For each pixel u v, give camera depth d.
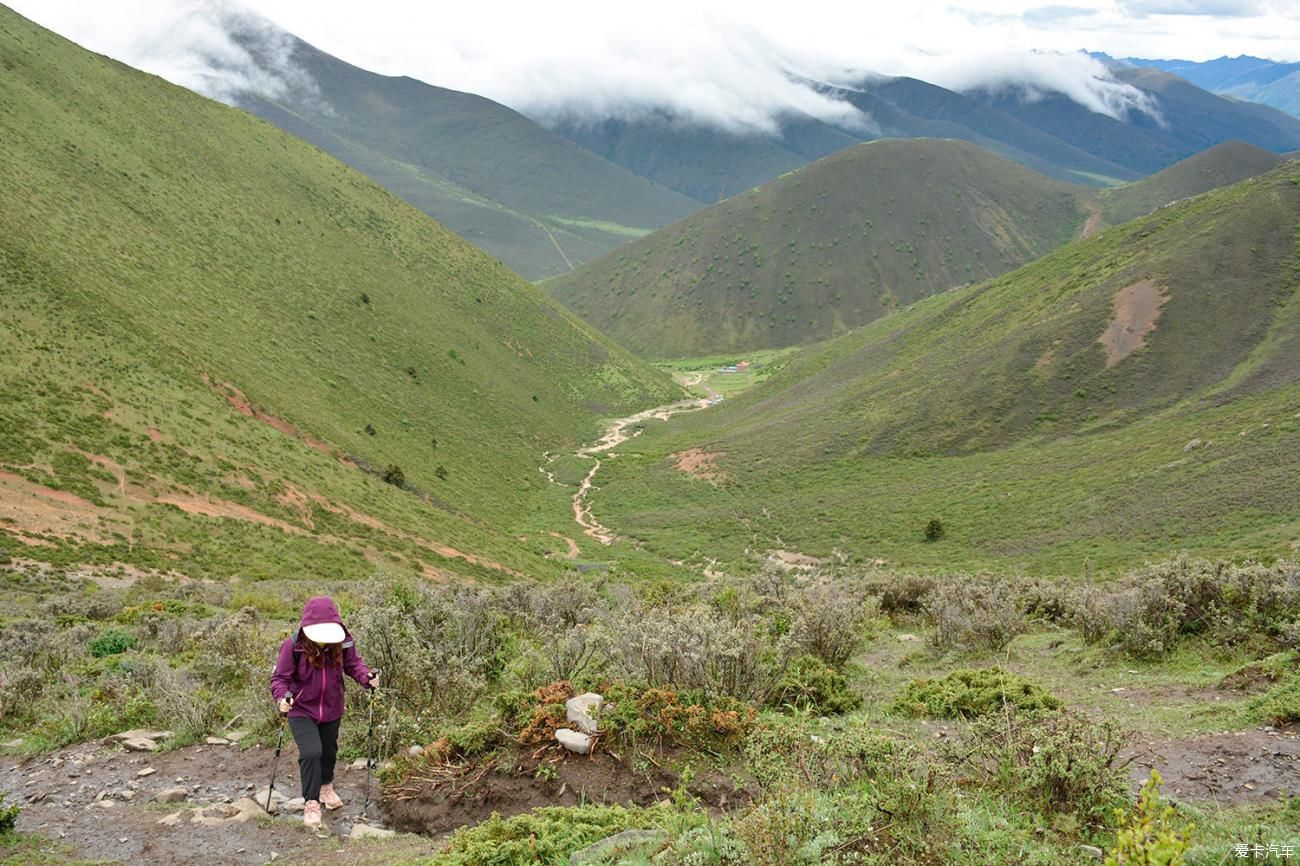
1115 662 11.45
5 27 104.19
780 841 4.55
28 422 43.78
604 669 9.56
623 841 5.14
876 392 109.38
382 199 150.00
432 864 5.16
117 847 6.02
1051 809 5.64
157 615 21.30
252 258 101.19
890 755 5.65
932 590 19.41
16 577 30.50
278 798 7.05
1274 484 49.75
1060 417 88.31
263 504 49.84
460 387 112.38
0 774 8.03
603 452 115.94
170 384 57.75
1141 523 52.38
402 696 8.69
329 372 91.06
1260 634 11.03
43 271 60.06
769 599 17.61
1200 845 4.87
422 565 51.38
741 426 117.56
